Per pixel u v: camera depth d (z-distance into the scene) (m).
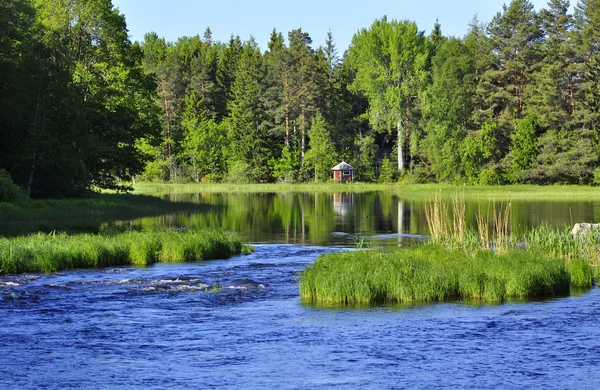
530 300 24.58
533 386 15.91
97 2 76.88
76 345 18.94
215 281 28.14
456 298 24.80
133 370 16.98
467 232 36.31
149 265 32.56
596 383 16.06
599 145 106.12
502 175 113.00
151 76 85.06
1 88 66.38
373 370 16.94
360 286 24.20
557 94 112.75
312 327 20.80
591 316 22.03
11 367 17.16
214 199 90.75
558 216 59.94
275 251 38.47
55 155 65.75
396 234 47.88
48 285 26.77
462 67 121.69
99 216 59.62
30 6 71.50
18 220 54.06
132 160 77.94
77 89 70.19
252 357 17.95
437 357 17.91
